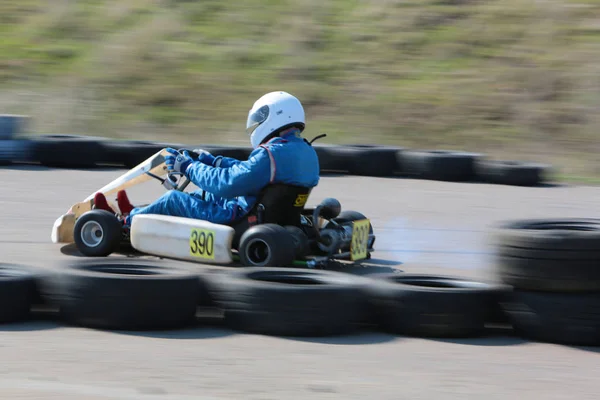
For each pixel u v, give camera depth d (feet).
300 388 41.57
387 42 205.98
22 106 185.16
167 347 47.80
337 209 69.87
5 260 68.33
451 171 135.44
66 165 136.46
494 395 41.86
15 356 44.96
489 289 53.01
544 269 51.08
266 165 65.31
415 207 106.73
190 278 52.24
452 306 51.60
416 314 51.85
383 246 81.61
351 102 186.50
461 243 83.92
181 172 68.49
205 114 183.83
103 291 50.47
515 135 169.78
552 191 126.72
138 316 50.72
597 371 46.55
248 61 203.31
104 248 68.03
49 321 52.70
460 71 192.95
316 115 183.01
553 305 51.03
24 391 39.50
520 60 192.24
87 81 197.26
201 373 43.29
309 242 68.18
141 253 72.08
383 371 44.93
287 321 50.62
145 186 118.21
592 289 51.21
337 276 55.42
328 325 51.03
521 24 204.33
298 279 55.83
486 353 49.32
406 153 138.92
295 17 218.18
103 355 45.75
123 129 176.55
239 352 47.32
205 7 226.17
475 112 178.19
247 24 217.56
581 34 197.06
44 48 212.43
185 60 204.03
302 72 197.77
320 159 140.05
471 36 203.51
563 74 183.93
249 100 188.65
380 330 53.72
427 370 45.47
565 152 161.58
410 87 189.57
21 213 91.91
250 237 62.90
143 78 197.57
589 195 122.93
